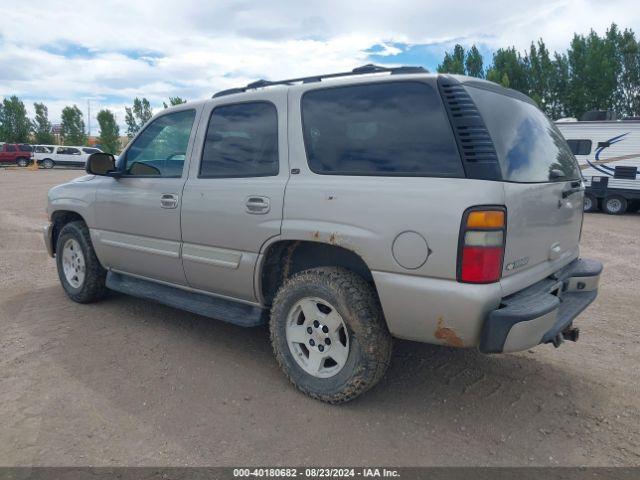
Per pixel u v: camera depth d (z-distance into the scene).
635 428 3.09
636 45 33.16
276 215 3.41
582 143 16.34
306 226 3.25
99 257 5.00
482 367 3.92
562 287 3.56
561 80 34.28
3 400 3.34
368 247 3.00
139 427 3.05
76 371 3.78
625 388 3.61
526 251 3.00
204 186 3.89
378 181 3.01
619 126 15.59
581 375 3.81
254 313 3.79
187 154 4.11
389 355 3.19
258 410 3.25
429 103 2.95
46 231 5.66
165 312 5.11
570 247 3.75
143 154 4.55
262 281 3.66
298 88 3.52
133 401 3.35
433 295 2.79
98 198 4.83
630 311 5.40
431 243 2.78
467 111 2.84
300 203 3.29
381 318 3.13
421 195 2.83
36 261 7.53
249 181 3.62
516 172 2.94
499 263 2.74
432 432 3.04
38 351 4.12
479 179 2.72
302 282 3.31
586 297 3.68
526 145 3.21
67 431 3.00
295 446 2.88
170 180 4.19
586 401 3.42
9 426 3.04
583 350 4.29
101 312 5.10
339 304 3.13
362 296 3.12
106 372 3.77
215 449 2.85
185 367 3.86
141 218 4.40
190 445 2.88
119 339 4.39
